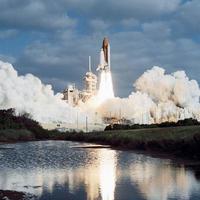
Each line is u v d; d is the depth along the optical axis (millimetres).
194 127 147625
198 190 51250
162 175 65750
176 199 46062
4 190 50750
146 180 60281
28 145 161500
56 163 87750
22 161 92188
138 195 48531
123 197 47500
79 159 97750
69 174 68000
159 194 48969
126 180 60438
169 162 87750
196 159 92812
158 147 120312
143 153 114375
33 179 61844
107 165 83062
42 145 161375
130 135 156250
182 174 66875
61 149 135250
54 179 61844
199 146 94375
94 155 109625
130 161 91438
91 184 56750
